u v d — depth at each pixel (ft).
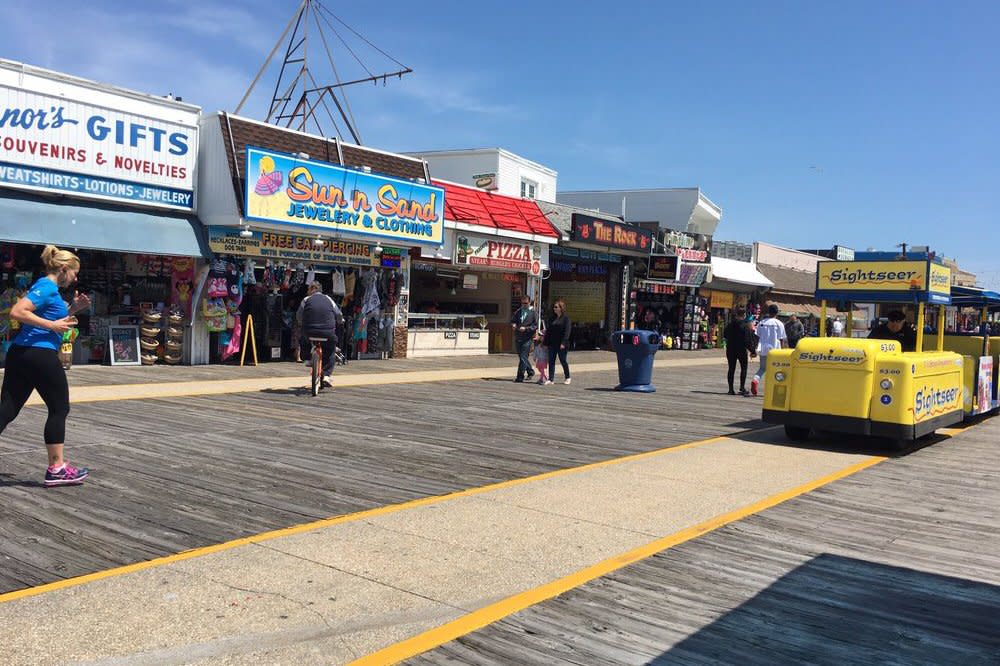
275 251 57.26
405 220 64.18
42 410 33.53
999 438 37.70
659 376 67.97
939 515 22.21
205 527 18.22
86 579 14.66
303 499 21.09
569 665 12.16
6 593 13.88
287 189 54.75
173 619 13.08
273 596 14.26
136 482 22.06
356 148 63.98
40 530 17.46
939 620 14.57
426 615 13.79
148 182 50.72
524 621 13.71
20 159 44.27
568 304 103.71
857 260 37.81
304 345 46.06
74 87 48.26
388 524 19.01
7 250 46.11
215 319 54.39
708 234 136.05
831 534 19.89
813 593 15.67
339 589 14.75
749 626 13.94
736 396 52.60
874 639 13.62
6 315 45.37
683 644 13.09
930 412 33.53
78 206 47.57
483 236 76.13
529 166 106.42
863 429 31.89
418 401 42.55
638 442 32.45
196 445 27.66
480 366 67.05
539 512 20.65
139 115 50.01
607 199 132.98
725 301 122.42
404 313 69.46
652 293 108.37
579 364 76.18
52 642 12.01
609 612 14.28
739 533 19.60
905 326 39.04
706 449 31.37
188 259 54.19
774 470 27.76
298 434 30.83
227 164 52.47
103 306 51.78
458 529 18.84
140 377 46.21
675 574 16.39
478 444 30.45
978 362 40.27
